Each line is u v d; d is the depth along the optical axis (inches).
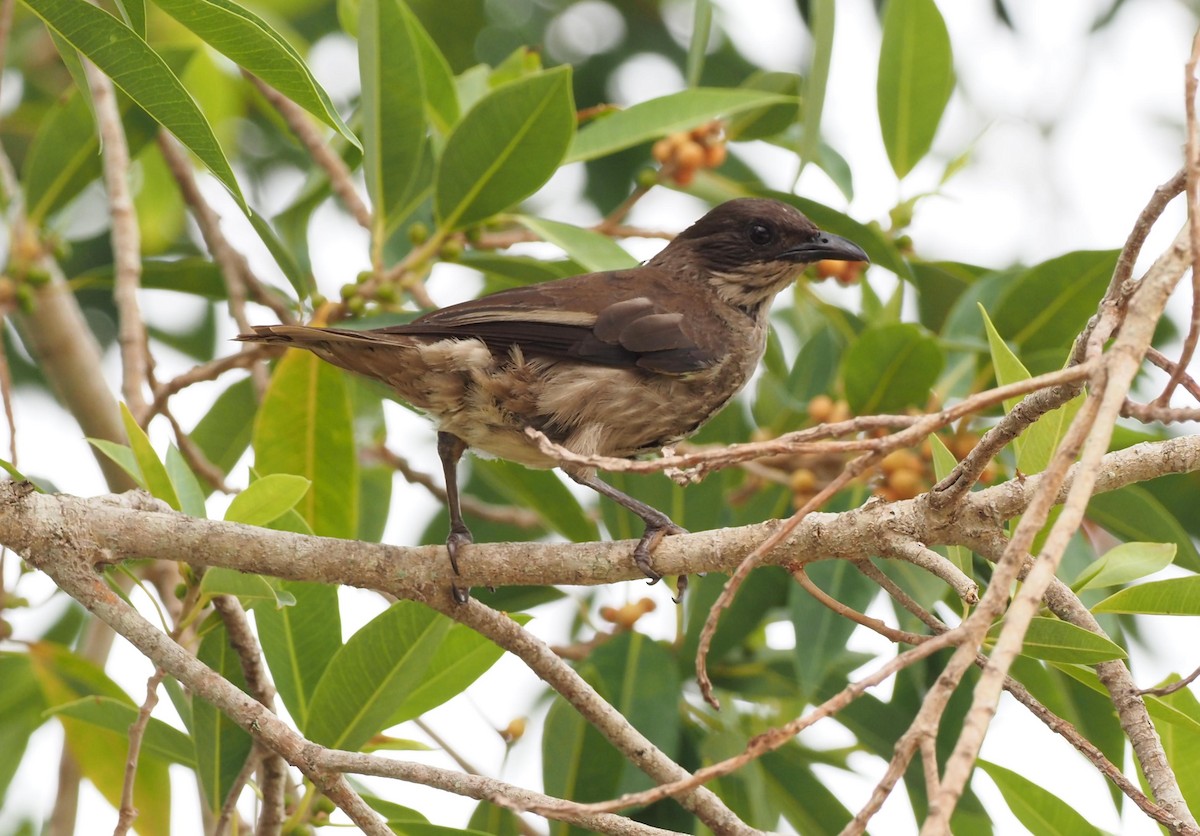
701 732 434.6
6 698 446.9
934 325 518.9
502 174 429.7
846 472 229.3
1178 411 219.8
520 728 409.1
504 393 385.1
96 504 307.1
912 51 489.4
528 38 652.7
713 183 504.1
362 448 492.4
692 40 474.3
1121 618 503.5
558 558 315.0
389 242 482.9
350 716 340.5
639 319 399.5
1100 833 331.0
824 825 426.9
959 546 321.7
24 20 624.7
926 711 198.7
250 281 493.7
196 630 354.9
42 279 466.0
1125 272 255.8
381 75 435.8
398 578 316.5
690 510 440.1
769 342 544.1
